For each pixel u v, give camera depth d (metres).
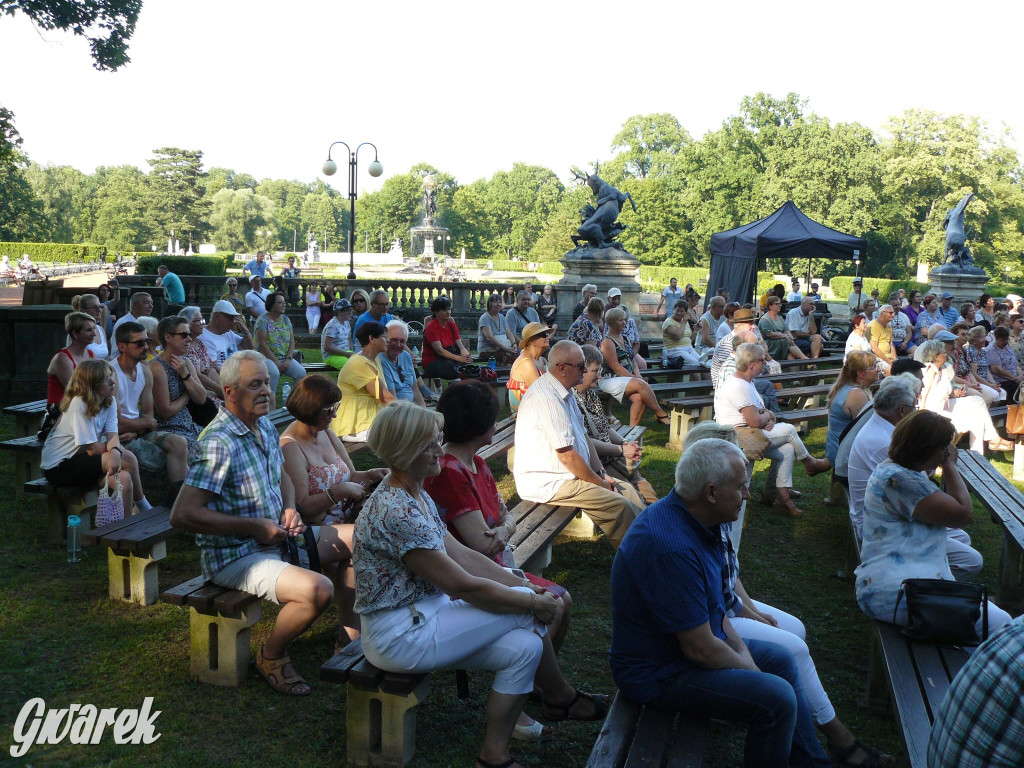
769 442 6.86
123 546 4.43
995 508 5.56
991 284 47.12
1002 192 67.44
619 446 6.41
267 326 9.80
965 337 11.41
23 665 3.92
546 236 97.81
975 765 2.31
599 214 21.03
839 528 6.84
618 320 10.12
